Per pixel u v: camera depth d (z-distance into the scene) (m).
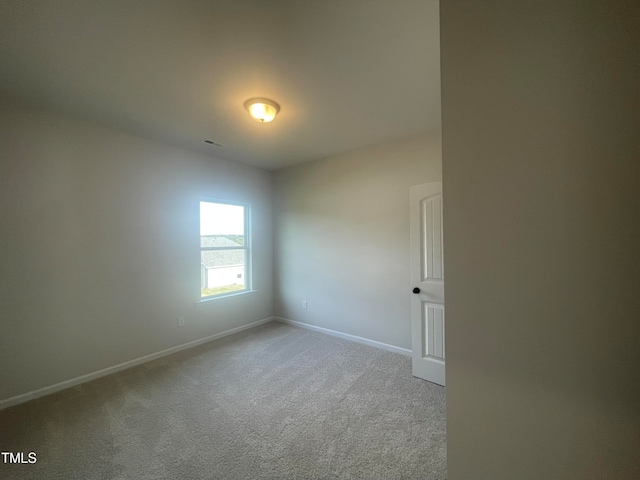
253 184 3.99
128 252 2.71
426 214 2.47
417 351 2.47
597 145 0.68
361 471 1.44
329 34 1.42
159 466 1.47
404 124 2.56
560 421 0.74
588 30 0.69
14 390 2.06
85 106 2.16
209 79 1.81
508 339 0.80
